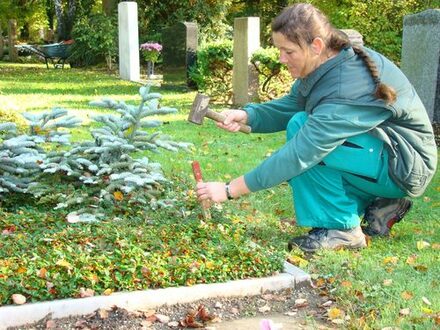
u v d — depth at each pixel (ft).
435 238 15.81
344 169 14.19
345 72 13.50
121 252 12.69
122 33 61.26
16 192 17.39
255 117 15.35
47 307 11.13
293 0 69.62
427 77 31.60
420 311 11.44
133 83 57.00
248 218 16.87
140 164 17.17
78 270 11.90
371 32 50.44
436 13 30.83
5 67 79.61
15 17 116.37
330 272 13.42
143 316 11.49
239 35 42.37
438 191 20.31
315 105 13.84
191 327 11.22
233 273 12.81
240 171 22.53
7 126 18.15
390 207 15.71
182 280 12.33
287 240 15.55
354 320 11.21
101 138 16.84
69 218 15.20
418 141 14.34
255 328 11.28
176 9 78.02
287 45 13.38
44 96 44.93
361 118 13.41
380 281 12.88
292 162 13.12
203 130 31.22
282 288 12.82
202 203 14.97
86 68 77.77
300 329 11.25
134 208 16.39
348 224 14.57
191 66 49.75
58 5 95.14
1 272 11.68
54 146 23.97
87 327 11.01
